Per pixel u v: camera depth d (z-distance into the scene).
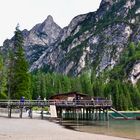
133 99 173.75
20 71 90.81
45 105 68.31
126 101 161.75
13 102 66.31
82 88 184.12
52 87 165.50
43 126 45.72
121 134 40.34
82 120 72.94
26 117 67.31
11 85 90.44
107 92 174.62
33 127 42.97
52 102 69.38
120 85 175.25
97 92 181.25
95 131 43.09
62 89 171.62
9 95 88.12
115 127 53.00
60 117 72.31
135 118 79.38
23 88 89.88
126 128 51.06
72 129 43.97
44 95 151.25
